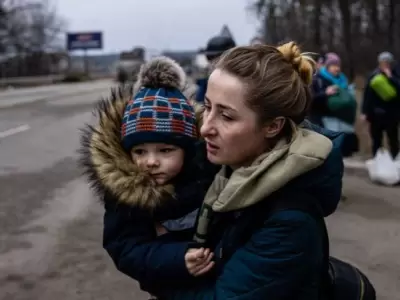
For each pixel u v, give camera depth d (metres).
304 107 1.56
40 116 18.12
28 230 5.82
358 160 9.37
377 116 8.48
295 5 35.25
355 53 30.61
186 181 1.80
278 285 1.46
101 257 4.98
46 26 63.34
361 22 32.75
